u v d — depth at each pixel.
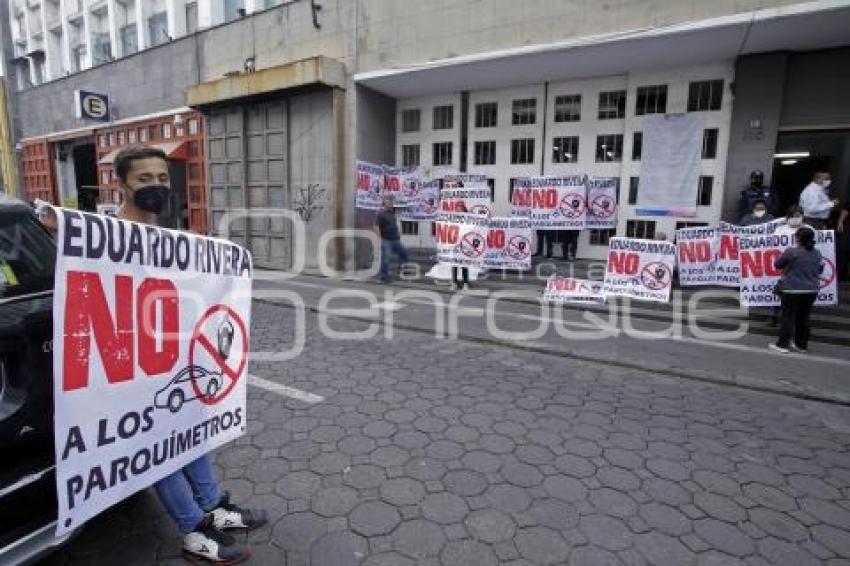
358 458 3.45
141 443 2.18
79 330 1.90
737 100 8.84
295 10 12.05
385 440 3.71
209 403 2.54
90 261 1.93
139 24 16.98
